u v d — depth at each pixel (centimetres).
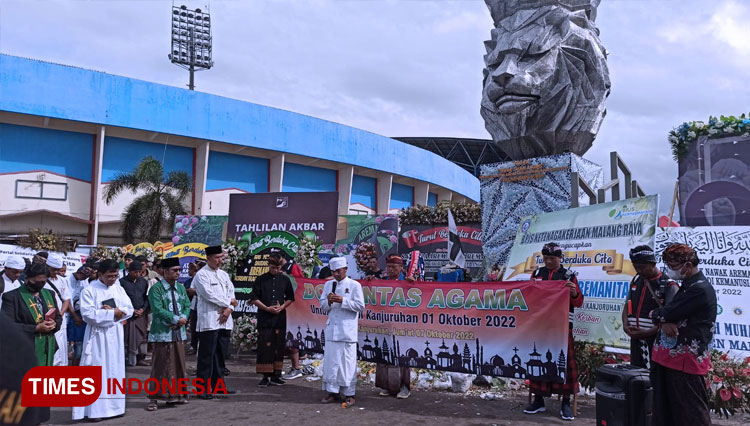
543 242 859
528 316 698
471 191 6625
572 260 790
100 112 3272
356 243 1756
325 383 756
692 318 487
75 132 3400
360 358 831
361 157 4697
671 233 761
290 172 4531
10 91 2969
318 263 1177
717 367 646
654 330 575
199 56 5678
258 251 1179
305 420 675
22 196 3206
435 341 766
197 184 3831
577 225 802
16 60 3002
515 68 1079
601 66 1102
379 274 1109
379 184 5175
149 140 3675
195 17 5638
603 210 768
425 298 780
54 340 700
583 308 748
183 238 1534
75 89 3188
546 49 1072
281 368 912
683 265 496
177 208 3131
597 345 718
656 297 579
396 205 5519
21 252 1238
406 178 5375
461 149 7294
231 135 3844
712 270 714
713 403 643
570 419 662
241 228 1323
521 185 1110
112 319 695
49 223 3300
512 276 895
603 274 734
